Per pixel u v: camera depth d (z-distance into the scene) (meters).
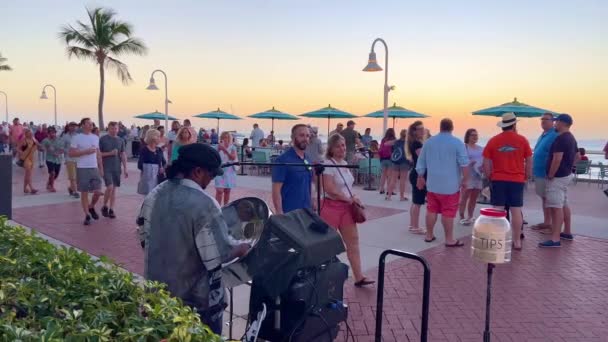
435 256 7.13
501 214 3.29
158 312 2.10
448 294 5.60
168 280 2.79
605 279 6.13
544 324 4.81
